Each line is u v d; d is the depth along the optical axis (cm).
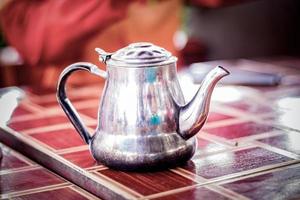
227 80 119
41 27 139
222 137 83
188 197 60
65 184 70
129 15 145
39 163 78
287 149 77
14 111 102
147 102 67
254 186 63
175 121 68
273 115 95
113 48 145
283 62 144
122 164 68
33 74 145
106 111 69
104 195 64
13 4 139
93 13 139
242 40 185
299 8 177
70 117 72
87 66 70
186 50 187
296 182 64
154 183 65
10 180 71
